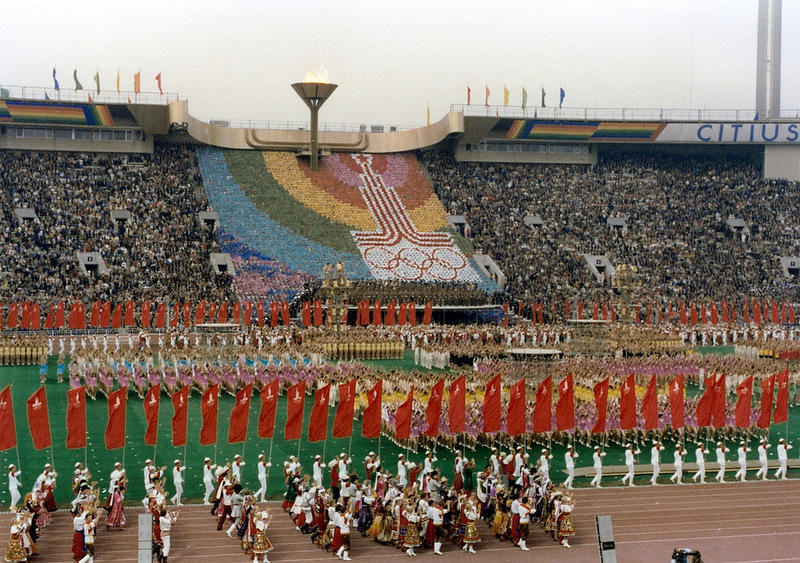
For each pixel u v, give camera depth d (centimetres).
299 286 12412
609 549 3419
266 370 7425
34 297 11181
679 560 3534
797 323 13312
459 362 8962
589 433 6081
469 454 5884
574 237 14450
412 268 13188
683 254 14325
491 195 15225
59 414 6612
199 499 4916
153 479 4775
